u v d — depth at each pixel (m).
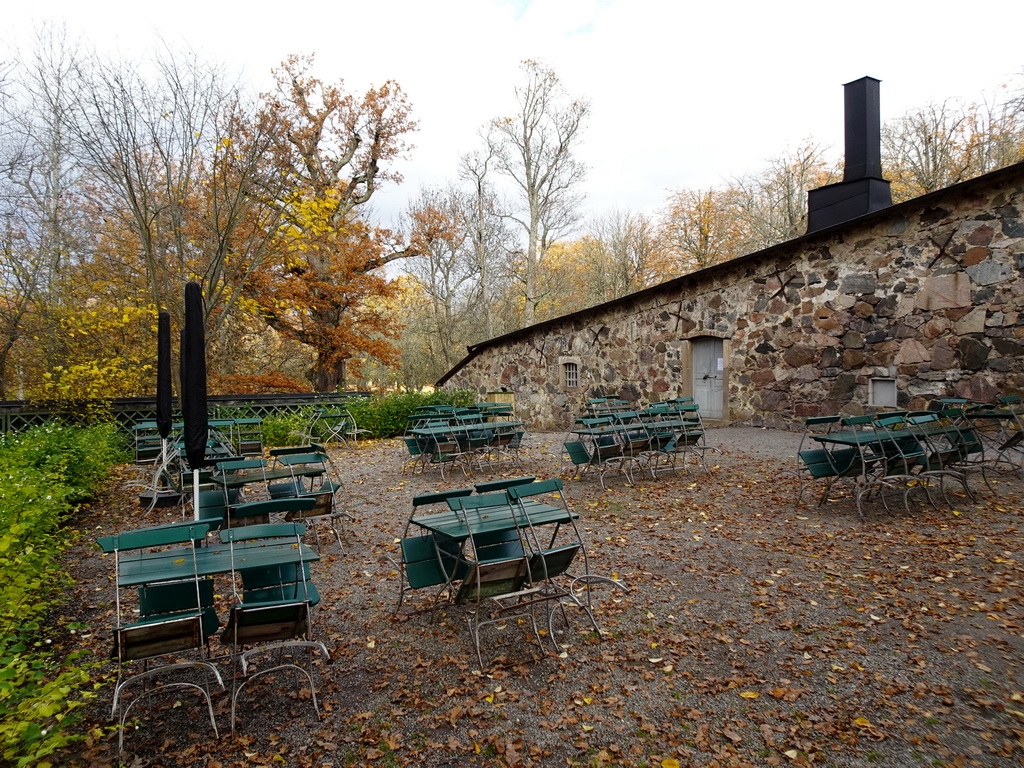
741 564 4.99
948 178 20.48
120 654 2.81
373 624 4.15
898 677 3.26
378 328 23.42
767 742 2.80
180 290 13.55
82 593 4.75
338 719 3.06
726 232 28.97
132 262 15.65
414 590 4.71
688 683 3.31
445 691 3.29
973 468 7.52
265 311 19.92
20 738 2.46
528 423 18.00
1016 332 9.26
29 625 3.72
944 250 10.02
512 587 3.67
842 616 3.99
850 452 6.88
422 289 29.66
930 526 5.64
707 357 13.74
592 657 3.62
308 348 23.45
